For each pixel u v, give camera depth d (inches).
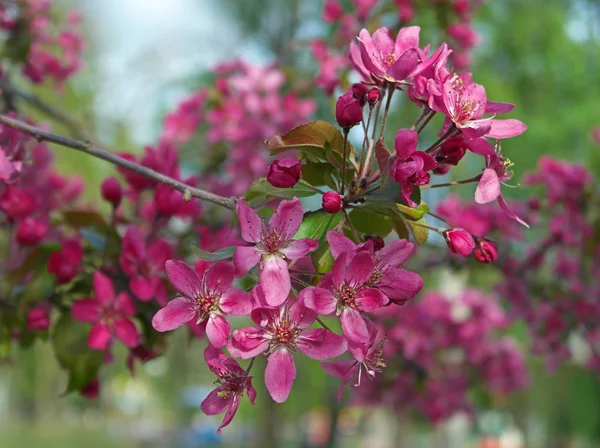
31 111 231.8
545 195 193.8
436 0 187.8
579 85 548.1
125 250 110.0
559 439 637.9
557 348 213.5
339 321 70.9
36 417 1520.7
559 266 205.3
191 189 80.8
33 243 113.9
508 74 559.2
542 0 557.6
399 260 73.2
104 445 1083.3
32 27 185.2
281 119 221.0
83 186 169.3
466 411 278.5
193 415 1233.4
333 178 84.0
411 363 249.4
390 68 81.0
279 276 70.8
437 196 277.9
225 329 70.9
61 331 109.0
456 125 76.9
